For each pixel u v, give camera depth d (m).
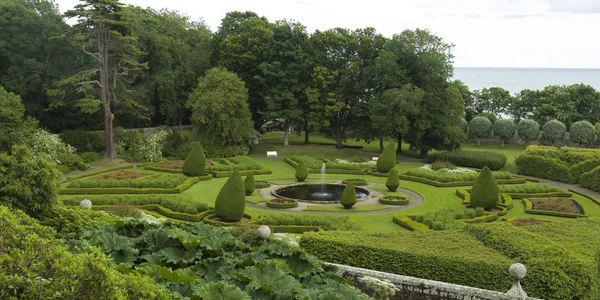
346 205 28.75
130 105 46.66
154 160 45.47
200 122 48.34
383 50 49.72
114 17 43.19
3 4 44.12
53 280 5.95
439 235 18.16
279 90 53.09
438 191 35.34
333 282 10.88
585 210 29.42
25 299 5.55
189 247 11.76
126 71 45.53
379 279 13.98
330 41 53.03
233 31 61.56
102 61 43.31
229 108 47.94
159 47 54.62
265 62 52.62
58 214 15.90
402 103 46.75
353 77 53.91
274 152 50.97
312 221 23.62
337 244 16.83
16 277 5.56
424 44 50.81
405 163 50.00
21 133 37.88
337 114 55.12
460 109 51.34
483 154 49.22
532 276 14.28
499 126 66.75
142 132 52.34
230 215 24.11
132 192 31.70
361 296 10.18
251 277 9.89
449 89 50.19
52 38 41.19
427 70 50.19
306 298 9.06
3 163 15.87
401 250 16.02
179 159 47.34
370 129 52.66
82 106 41.28
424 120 49.19
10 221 6.99
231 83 48.53
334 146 60.34
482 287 14.69
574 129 61.88
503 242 16.73
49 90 41.38
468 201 30.53
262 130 72.25
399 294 14.64
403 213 28.36
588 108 69.19
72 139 46.12
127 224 13.69
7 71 45.16
